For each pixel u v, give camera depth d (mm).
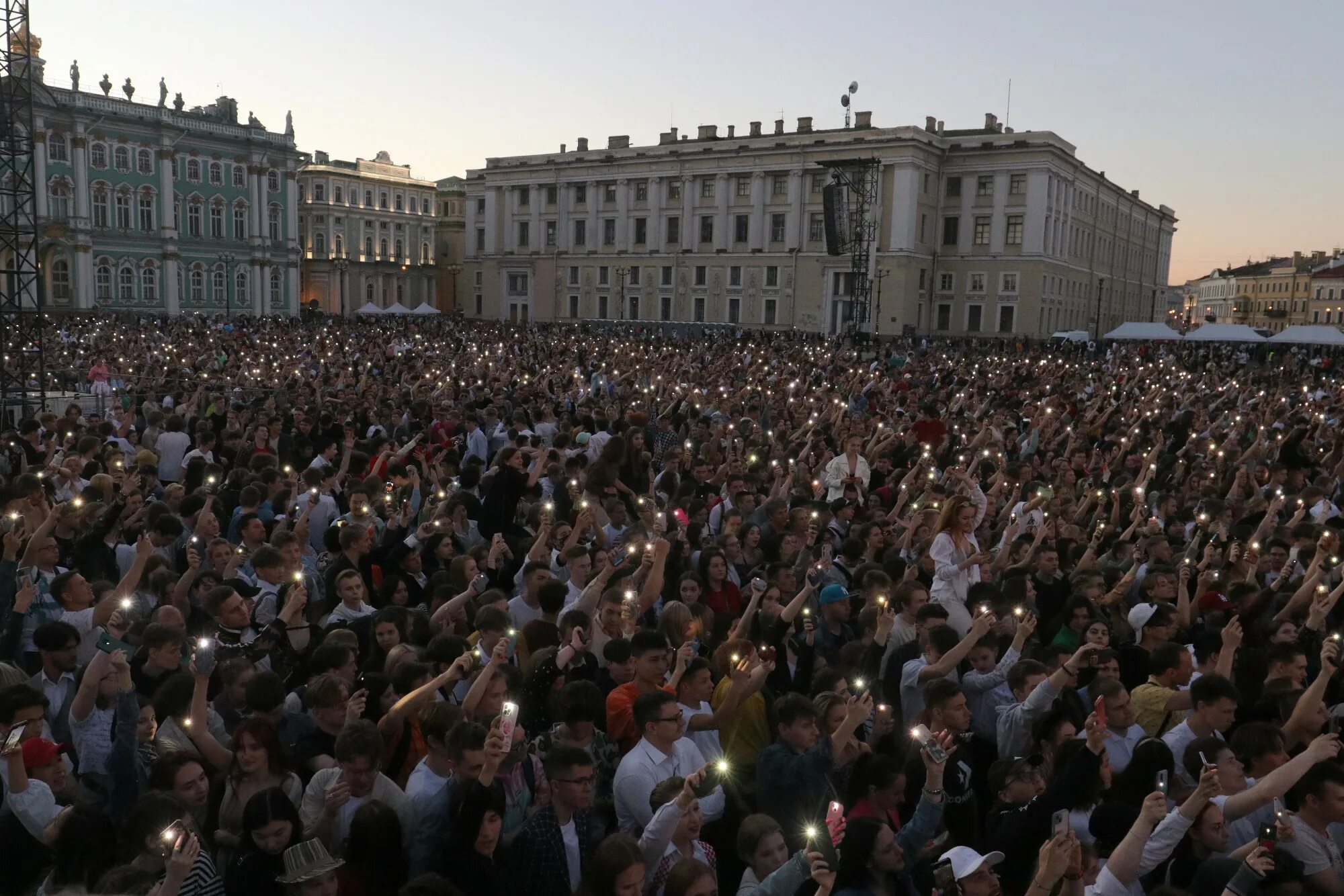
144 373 28672
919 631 7660
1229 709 6395
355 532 9016
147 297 79188
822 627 8461
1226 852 5348
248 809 4684
